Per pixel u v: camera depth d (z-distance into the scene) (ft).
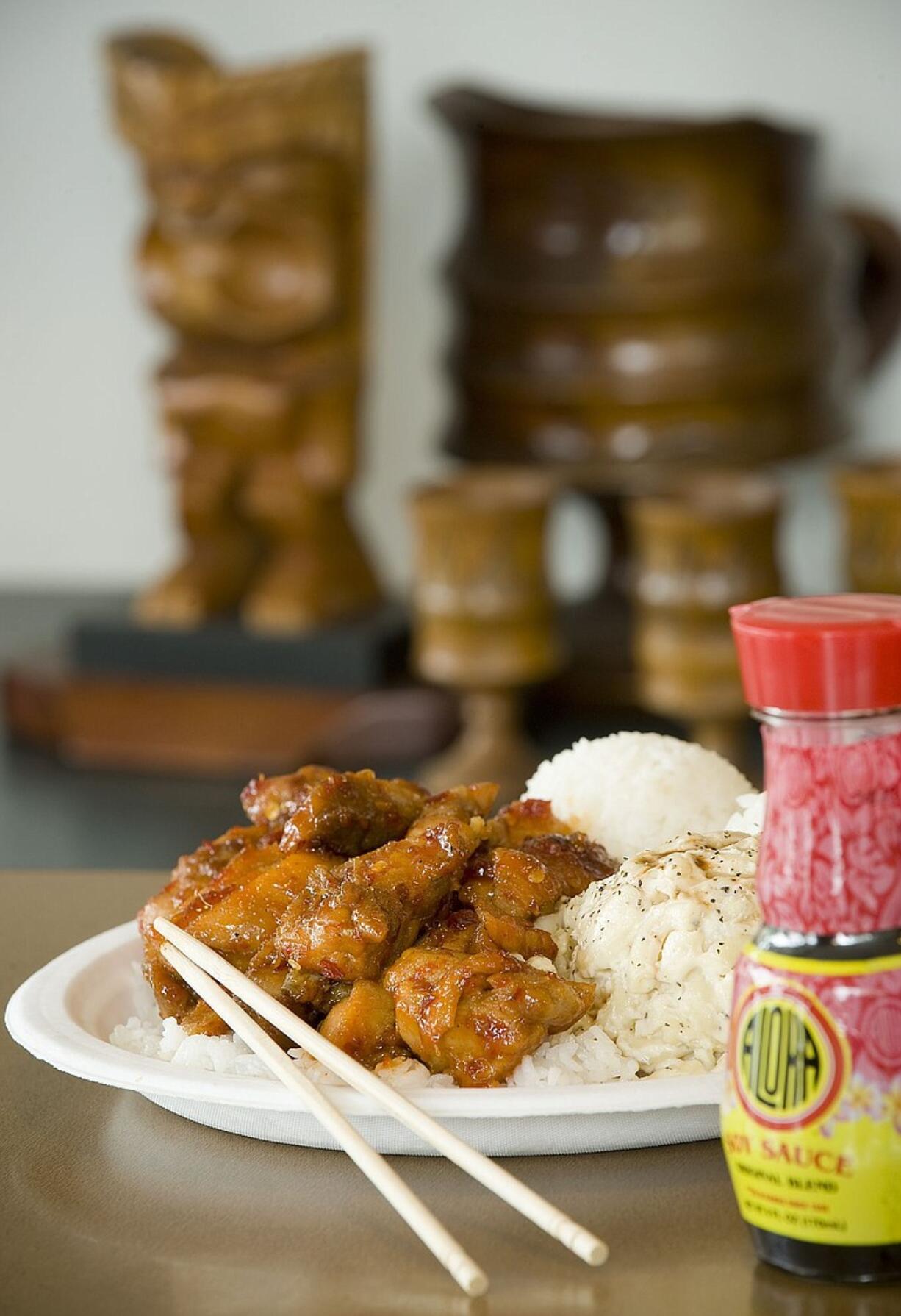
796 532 14.84
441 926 3.45
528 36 14.84
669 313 11.93
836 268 13.20
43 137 16.03
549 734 13.10
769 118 11.74
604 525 13.58
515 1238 2.74
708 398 12.04
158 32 13.14
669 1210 2.81
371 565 14.01
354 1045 3.15
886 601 2.56
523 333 12.27
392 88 15.10
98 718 13.61
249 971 3.32
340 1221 2.83
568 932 3.45
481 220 12.39
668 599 10.59
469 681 11.46
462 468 14.26
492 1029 3.08
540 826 3.89
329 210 12.38
